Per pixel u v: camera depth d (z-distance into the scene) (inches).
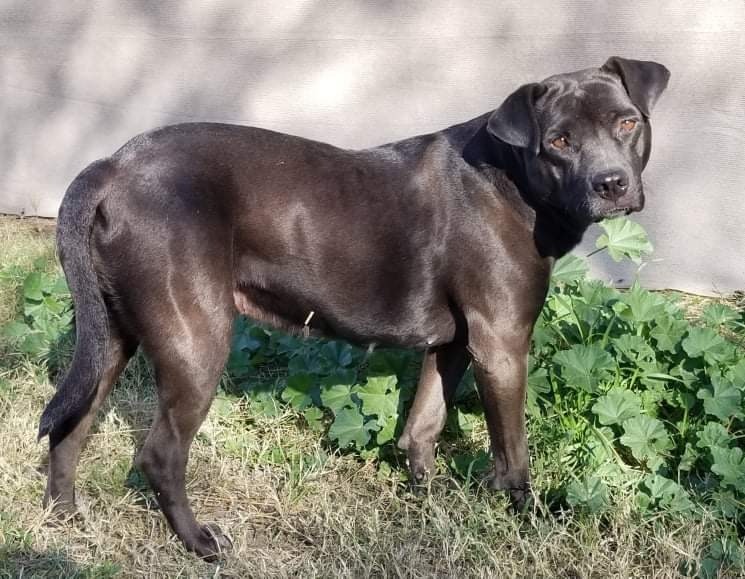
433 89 94.9
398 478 68.4
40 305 81.0
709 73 88.4
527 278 62.2
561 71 91.6
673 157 90.5
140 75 102.4
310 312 63.8
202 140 60.5
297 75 98.1
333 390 71.1
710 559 58.9
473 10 92.3
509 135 59.7
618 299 75.0
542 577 59.1
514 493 64.2
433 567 60.0
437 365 67.0
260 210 61.0
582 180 59.5
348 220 62.0
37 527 60.9
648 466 65.9
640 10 88.7
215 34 99.3
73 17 102.4
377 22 94.8
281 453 69.9
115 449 68.6
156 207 58.1
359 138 97.9
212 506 65.7
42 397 73.5
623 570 58.9
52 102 105.0
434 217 62.6
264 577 58.9
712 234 91.0
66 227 57.3
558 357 68.2
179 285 58.1
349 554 60.3
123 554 60.6
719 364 69.6
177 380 59.1
